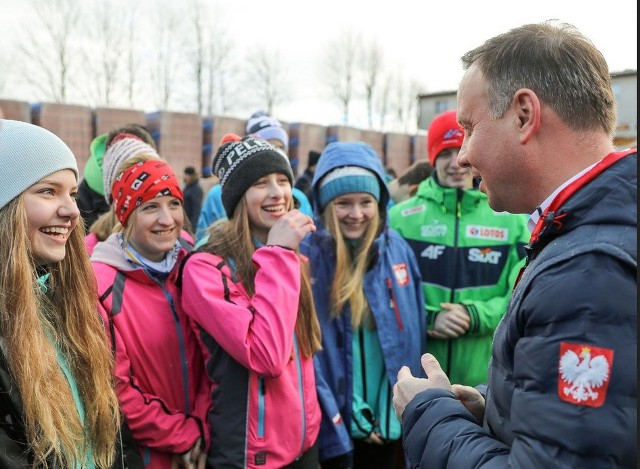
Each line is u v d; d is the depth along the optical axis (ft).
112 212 7.70
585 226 2.78
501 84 3.15
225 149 6.46
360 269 6.93
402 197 13.70
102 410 4.32
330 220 7.04
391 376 6.86
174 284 6.09
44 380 3.77
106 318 5.38
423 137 41.29
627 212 2.69
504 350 3.03
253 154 6.20
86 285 4.50
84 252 4.52
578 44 3.08
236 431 5.45
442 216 7.95
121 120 27.96
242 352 5.29
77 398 4.21
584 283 2.59
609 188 2.77
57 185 4.05
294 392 5.70
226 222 6.31
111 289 5.57
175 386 5.76
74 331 4.35
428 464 3.21
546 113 3.03
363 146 7.32
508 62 3.14
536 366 2.65
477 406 3.94
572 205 2.85
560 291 2.64
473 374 7.48
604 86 3.05
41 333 3.88
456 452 3.06
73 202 4.17
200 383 6.02
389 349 6.93
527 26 3.29
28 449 3.58
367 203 6.97
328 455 6.48
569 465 2.49
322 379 6.61
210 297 5.49
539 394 2.64
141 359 5.55
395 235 7.72
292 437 5.61
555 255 2.79
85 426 4.25
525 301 2.82
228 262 5.91
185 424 5.57
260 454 5.43
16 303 3.75
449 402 3.42
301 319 6.05
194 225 19.90
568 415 2.51
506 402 2.98
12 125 4.00
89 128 27.20
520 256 7.80
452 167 7.82
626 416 2.43
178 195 6.05
